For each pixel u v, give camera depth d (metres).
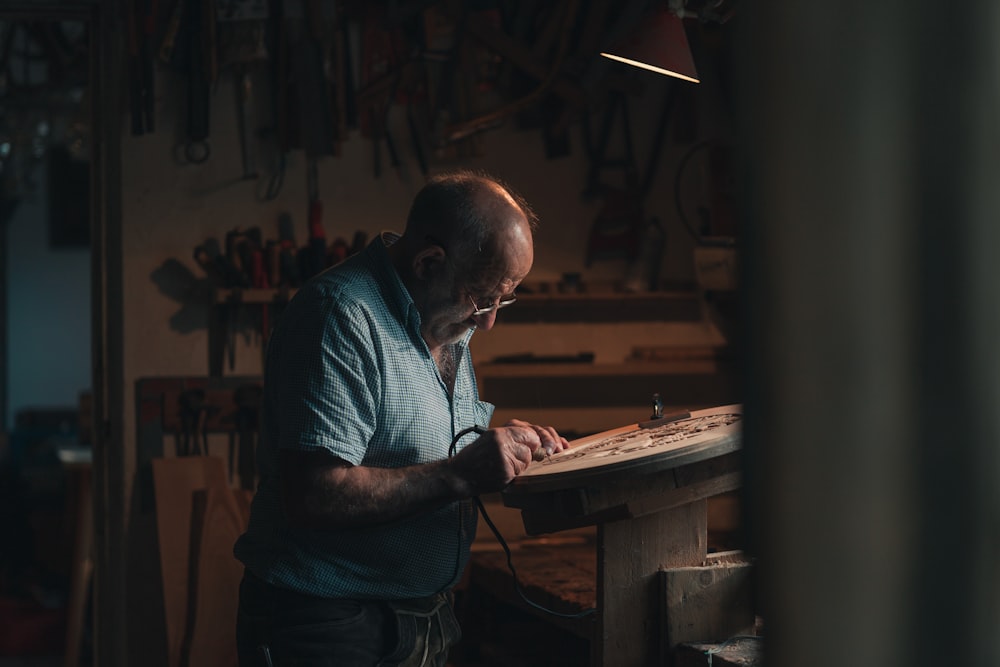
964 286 0.48
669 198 3.92
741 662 1.71
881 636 0.50
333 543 1.77
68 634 4.65
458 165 3.78
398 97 3.71
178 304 3.58
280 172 3.62
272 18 3.58
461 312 1.80
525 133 3.84
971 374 0.48
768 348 0.52
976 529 0.48
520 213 1.80
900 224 0.49
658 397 2.17
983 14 0.49
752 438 0.53
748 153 0.52
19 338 9.15
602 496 1.71
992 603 0.49
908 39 0.49
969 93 0.49
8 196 8.74
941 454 0.48
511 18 3.71
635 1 3.54
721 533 3.59
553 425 3.90
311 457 1.63
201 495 3.36
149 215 3.57
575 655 2.80
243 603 1.86
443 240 1.75
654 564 1.90
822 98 0.50
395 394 1.73
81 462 4.77
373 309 1.72
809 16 0.50
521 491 1.68
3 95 5.71
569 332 3.91
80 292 9.27
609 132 3.89
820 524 0.51
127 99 3.55
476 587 3.15
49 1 3.57
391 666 1.82
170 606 3.32
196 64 3.53
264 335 3.55
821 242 0.50
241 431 3.58
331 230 3.69
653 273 3.83
